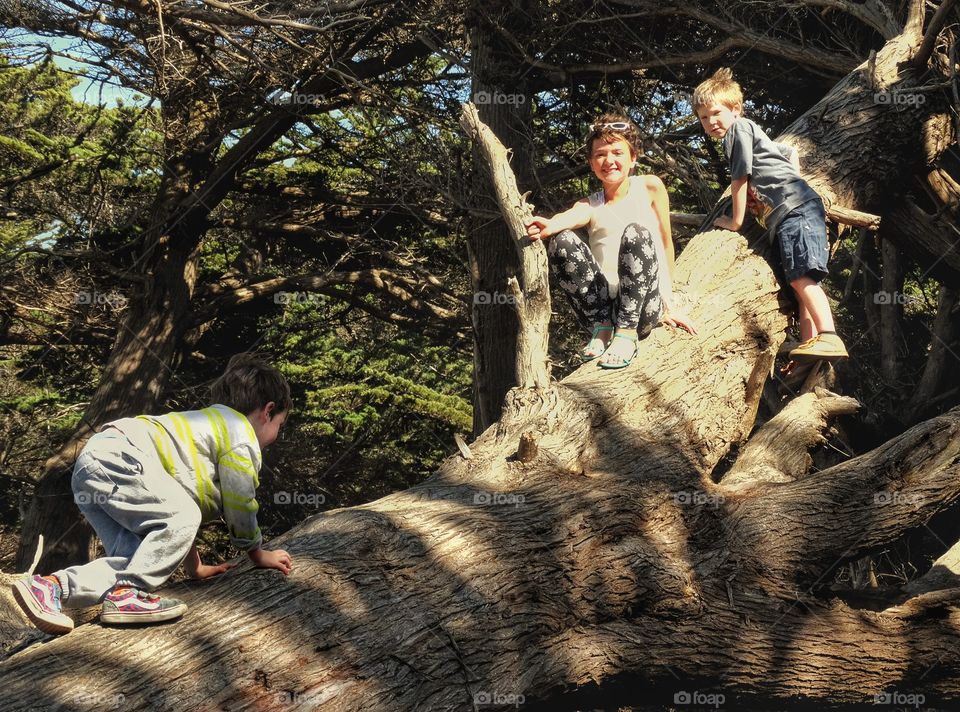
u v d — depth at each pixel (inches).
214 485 115.1
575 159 464.8
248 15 397.7
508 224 189.9
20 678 104.3
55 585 107.8
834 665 157.8
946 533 442.3
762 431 208.8
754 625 157.2
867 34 359.9
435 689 120.3
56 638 113.1
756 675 154.7
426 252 573.3
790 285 219.8
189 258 572.4
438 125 451.8
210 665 109.3
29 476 605.3
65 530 490.0
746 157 211.2
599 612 144.7
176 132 521.0
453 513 144.9
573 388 178.7
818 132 276.5
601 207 185.3
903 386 474.0
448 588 131.0
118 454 109.0
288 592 122.0
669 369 190.2
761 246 230.8
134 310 550.9
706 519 165.5
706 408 189.5
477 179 418.0
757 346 206.4
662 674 148.4
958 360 452.8
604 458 167.2
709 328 201.0
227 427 114.7
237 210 609.9
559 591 141.3
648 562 151.5
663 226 185.5
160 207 558.6
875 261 515.2
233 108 519.8
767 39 358.9
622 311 183.0
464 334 591.5
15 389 708.0
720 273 213.5
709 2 387.9
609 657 142.9
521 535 143.3
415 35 440.1
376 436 505.0
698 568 159.2
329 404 512.7
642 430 176.9
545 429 168.9
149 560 109.0
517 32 417.7
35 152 556.7
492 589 134.0
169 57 449.4
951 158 388.5
